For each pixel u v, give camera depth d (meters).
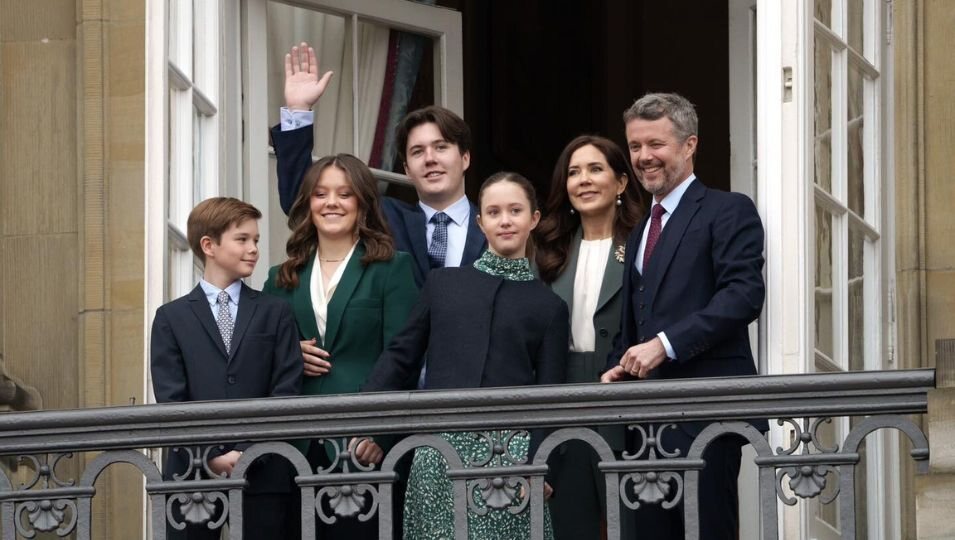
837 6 16.48
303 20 18.33
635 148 15.00
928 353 15.78
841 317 16.09
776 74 15.74
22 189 16.66
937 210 15.88
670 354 14.32
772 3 15.82
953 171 15.89
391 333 15.05
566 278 15.43
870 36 16.84
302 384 14.97
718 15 23.95
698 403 13.49
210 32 17.31
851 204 16.36
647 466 13.48
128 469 16.05
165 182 16.45
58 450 13.84
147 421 13.78
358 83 18.55
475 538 14.22
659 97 15.02
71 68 16.73
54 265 16.55
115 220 16.42
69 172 16.62
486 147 24.27
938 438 13.18
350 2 18.47
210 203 15.07
